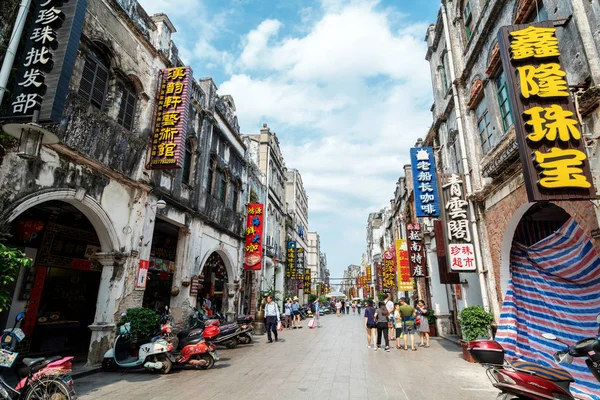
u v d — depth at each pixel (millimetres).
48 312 8875
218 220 13586
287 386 5723
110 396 5160
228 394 5238
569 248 6699
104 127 7250
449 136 11633
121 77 8188
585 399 4812
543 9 6273
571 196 4535
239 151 16594
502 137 7648
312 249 59188
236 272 15594
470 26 10055
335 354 9094
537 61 5109
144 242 8602
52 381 4164
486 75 8508
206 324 8211
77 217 8922
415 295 20562
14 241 7570
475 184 9148
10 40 4895
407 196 20672
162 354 6824
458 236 8977
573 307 6453
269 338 11602
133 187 8383
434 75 13273
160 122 8992
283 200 27641
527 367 3562
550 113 4812
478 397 5125
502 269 7824
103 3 7566
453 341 11609
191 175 11703
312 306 29031
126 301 7855
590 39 4867
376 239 48812
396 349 10047
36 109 4895
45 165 5984
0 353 4109
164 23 9883
